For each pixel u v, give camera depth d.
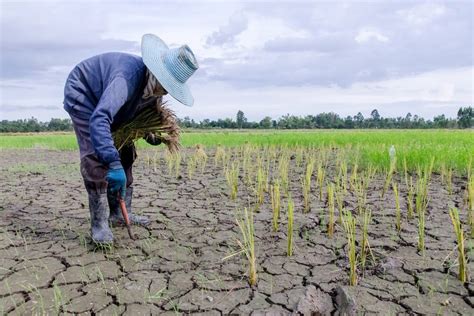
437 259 3.12
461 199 5.14
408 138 15.04
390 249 3.35
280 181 6.57
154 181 6.79
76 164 9.67
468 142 12.22
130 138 3.64
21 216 4.39
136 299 2.51
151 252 3.26
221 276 2.83
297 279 2.80
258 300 2.51
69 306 2.42
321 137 16.14
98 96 3.21
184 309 2.40
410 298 2.53
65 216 4.39
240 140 15.79
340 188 5.73
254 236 3.70
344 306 2.33
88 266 2.98
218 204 4.98
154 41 3.15
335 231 3.82
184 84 3.10
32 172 8.02
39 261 3.07
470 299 2.51
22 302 2.47
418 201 4.33
